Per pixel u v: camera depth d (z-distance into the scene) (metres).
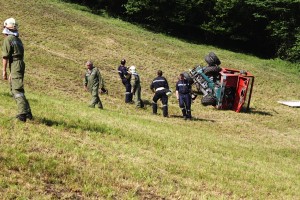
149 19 41.56
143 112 17.83
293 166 12.34
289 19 40.69
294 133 18.53
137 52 30.56
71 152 7.71
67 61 24.33
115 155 8.45
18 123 8.62
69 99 17.19
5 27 8.35
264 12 41.44
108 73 24.25
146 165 8.33
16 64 8.48
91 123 10.83
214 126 17.14
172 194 7.06
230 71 22.28
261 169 10.70
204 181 8.30
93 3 44.44
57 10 36.59
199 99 22.41
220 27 41.41
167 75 26.48
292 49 39.28
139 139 10.54
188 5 41.19
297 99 26.95
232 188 8.16
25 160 6.66
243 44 45.00
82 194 6.17
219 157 11.00
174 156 9.77
